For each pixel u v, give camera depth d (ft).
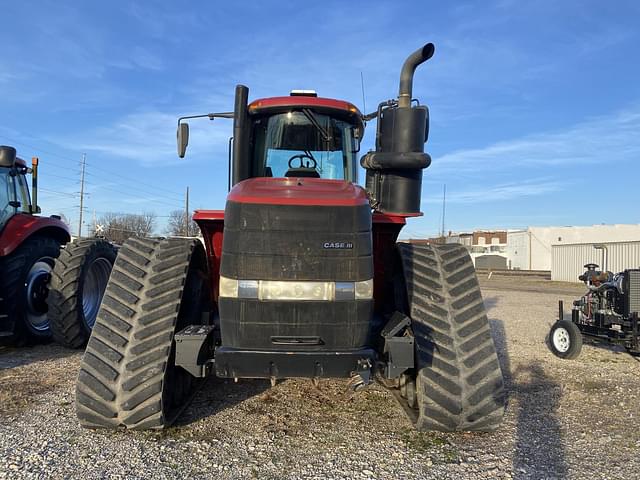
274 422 12.55
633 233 146.51
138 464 10.04
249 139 14.15
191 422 12.37
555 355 23.04
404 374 13.05
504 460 10.53
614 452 11.15
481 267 180.34
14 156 20.89
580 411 14.11
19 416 12.59
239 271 10.47
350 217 10.57
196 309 13.21
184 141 15.39
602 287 24.71
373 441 11.42
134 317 11.47
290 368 10.52
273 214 10.47
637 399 15.42
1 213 20.99
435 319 11.87
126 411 10.89
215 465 10.12
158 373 10.96
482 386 11.23
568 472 10.08
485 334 11.79
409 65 14.11
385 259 14.35
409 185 14.17
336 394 14.83
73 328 20.38
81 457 10.29
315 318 10.46
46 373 16.97
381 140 14.17
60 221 24.45
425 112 14.02
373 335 12.66
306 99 14.23
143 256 12.55
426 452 10.85
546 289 71.56
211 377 16.51
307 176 14.40
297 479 9.62
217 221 12.62
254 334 10.51
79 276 20.67
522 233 167.43
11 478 9.39
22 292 20.88
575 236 156.35
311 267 10.44
